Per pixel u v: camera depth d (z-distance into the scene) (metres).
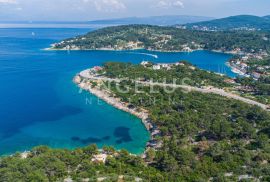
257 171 196.00
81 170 199.62
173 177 191.88
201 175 194.50
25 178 180.50
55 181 185.38
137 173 196.12
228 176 192.88
